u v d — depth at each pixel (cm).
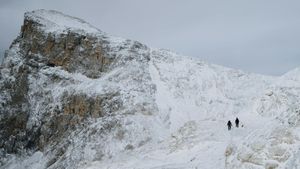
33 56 10200
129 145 7406
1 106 9550
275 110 5650
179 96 8819
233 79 9525
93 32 10269
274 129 2848
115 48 9888
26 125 9238
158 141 7425
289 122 2844
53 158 8119
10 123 9338
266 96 5953
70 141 8181
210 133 5288
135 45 10175
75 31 10269
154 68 9625
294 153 2602
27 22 10894
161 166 4566
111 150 7369
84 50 9988
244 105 8394
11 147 9081
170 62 9938
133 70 9312
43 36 10412
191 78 9406
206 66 9938
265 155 2734
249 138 3011
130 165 5203
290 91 5794
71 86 9319
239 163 2881
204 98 8806
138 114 8150
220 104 8538
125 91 8681
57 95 9262
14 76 10038
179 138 5547
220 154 4366
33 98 9519
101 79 9288
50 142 8744
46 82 9675
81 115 8650
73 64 9869
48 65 10050
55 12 11719
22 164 8581
